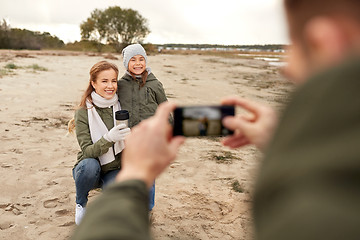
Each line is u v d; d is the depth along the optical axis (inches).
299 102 13.4
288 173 12.3
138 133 22.9
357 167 10.9
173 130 36.3
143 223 17.6
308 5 14.2
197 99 408.8
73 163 184.9
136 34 1596.9
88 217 17.8
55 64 743.1
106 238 15.8
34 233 120.2
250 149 225.0
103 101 106.5
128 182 19.9
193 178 174.1
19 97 337.1
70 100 343.9
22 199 142.6
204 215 137.5
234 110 35.4
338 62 13.1
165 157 22.4
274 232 11.7
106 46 1636.3
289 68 15.5
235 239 122.2
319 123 12.2
